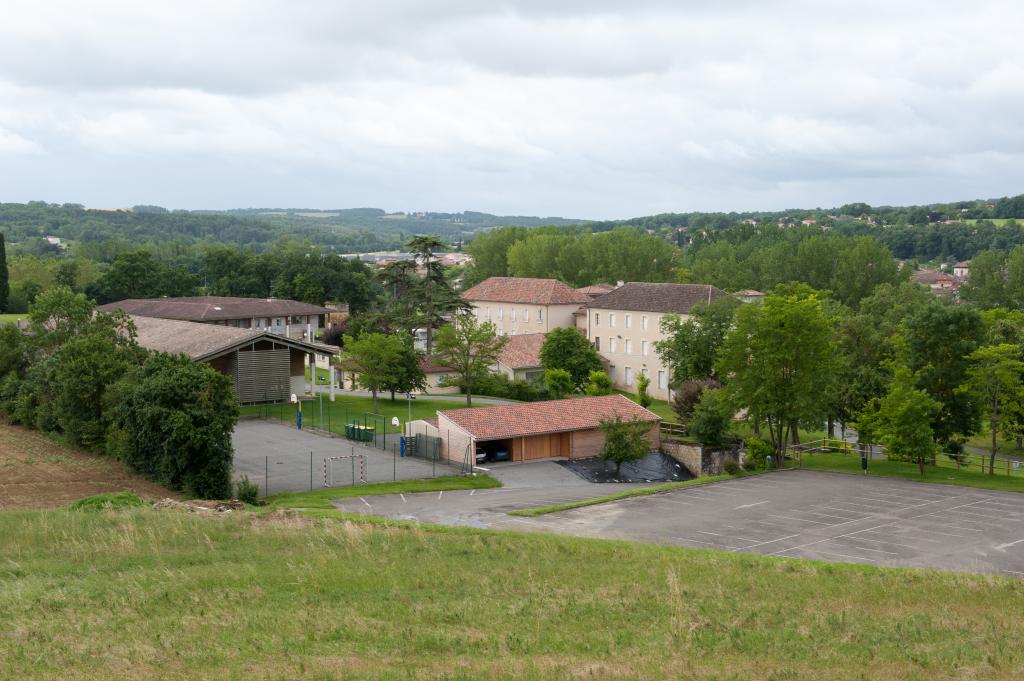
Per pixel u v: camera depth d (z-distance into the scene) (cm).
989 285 13062
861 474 5844
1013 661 2038
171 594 2469
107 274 14200
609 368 10744
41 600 2397
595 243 16162
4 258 13150
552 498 5019
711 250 18088
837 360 6375
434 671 1867
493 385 9244
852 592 2764
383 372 7775
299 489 5031
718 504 4884
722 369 6300
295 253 15125
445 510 4606
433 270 11075
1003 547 3962
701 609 2473
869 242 13575
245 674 1836
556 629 2227
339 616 2283
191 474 4634
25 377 6625
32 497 4303
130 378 5131
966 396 6103
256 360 7725
